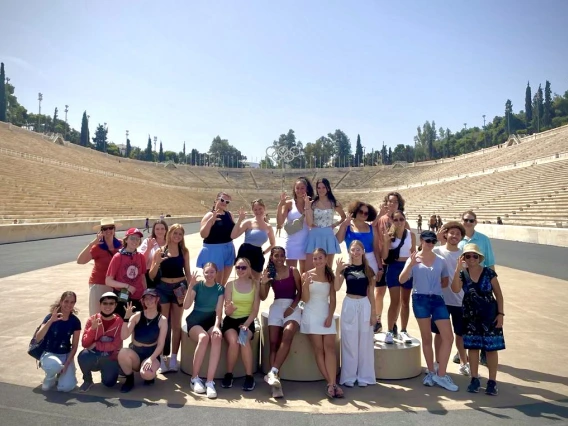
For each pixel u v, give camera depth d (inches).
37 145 2534.5
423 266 221.0
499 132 4911.4
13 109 4335.6
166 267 241.4
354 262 224.7
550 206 1267.2
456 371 235.9
